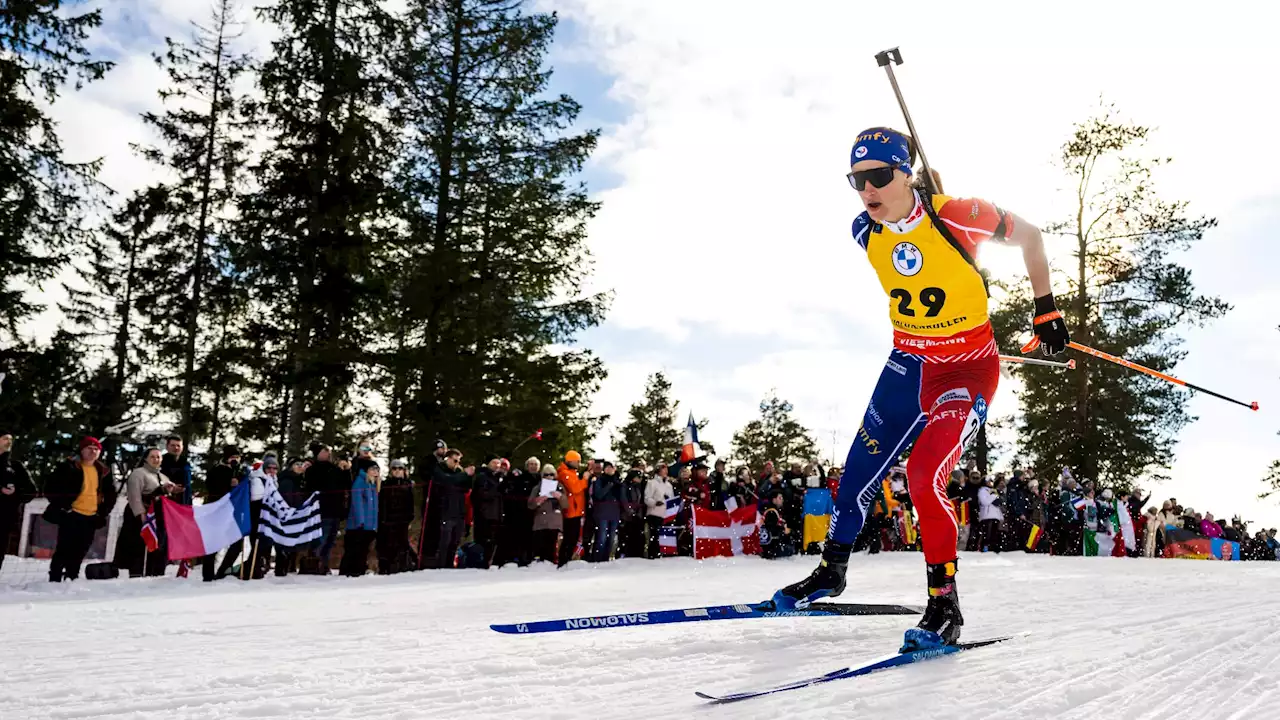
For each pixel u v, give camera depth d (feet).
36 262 58.34
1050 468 89.40
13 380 58.95
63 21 57.00
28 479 26.27
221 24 76.02
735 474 41.55
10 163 56.39
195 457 69.77
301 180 61.62
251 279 62.39
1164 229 85.66
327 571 31.19
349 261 59.98
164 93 74.28
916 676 7.91
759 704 6.92
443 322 63.36
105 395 71.36
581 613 14.28
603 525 36.01
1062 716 6.55
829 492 40.14
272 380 60.49
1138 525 53.06
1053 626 11.19
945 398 10.29
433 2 66.95
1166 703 6.97
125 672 8.79
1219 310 84.28
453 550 33.78
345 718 6.70
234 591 23.38
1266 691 7.38
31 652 10.36
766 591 19.99
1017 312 88.53
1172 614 12.60
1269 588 18.03
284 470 30.76
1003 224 9.98
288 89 62.59
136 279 77.92
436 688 7.66
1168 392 89.30
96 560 32.99
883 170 9.95
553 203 67.82
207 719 6.78
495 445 62.95
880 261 10.62
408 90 65.41
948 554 9.50
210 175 74.02
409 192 65.05
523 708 6.93
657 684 7.75
